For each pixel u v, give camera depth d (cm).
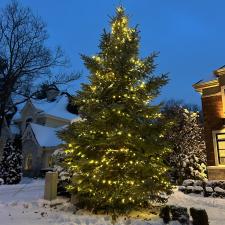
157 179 1107
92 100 1177
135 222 922
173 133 2528
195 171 2373
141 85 1188
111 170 1078
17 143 3891
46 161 3603
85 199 1128
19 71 3150
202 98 2078
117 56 1191
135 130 1124
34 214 1102
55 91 4609
